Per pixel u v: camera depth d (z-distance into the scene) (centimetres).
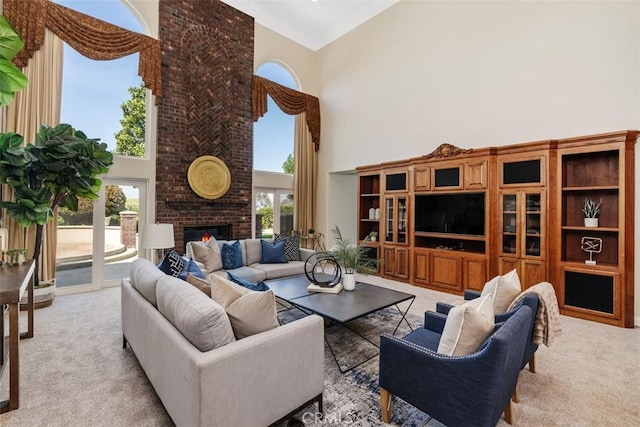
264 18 657
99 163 396
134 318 230
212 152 581
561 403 203
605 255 368
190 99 550
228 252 447
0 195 383
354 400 203
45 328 318
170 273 273
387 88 602
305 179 719
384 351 180
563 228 378
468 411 145
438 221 499
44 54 414
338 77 703
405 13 571
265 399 158
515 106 430
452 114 500
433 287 492
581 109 375
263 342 157
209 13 576
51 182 367
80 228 464
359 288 345
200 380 133
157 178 517
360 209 637
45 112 415
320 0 609
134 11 501
